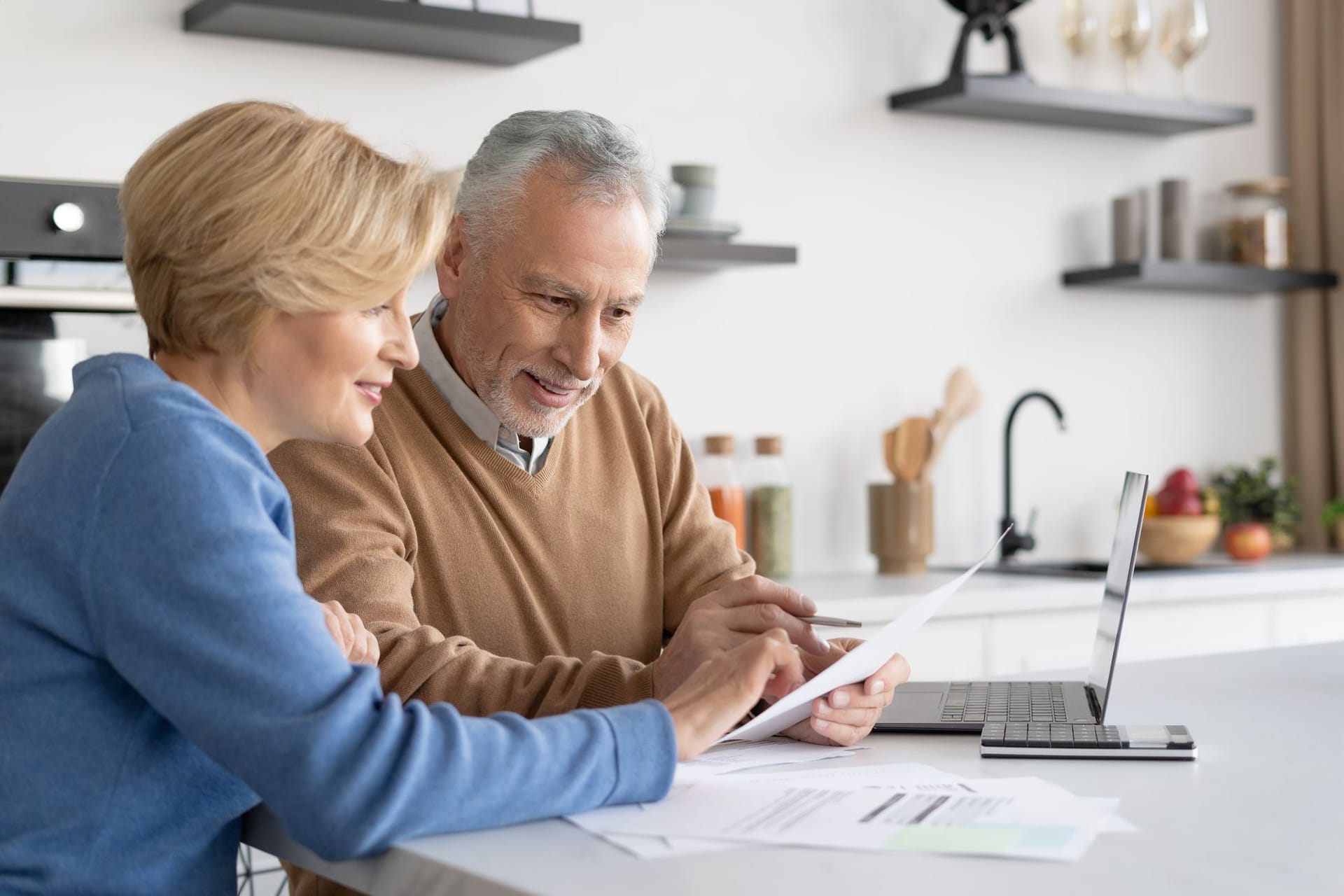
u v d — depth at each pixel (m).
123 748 1.02
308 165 1.07
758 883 0.86
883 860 0.90
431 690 1.38
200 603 0.95
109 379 1.05
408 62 2.90
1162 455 3.85
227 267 1.05
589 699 1.36
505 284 1.60
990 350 3.59
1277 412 4.04
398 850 0.94
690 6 3.20
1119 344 3.78
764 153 3.29
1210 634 3.28
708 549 1.87
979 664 2.97
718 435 3.14
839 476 3.38
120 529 0.97
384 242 1.08
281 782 0.93
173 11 2.68
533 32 2.77
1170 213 3.71
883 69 3.44
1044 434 3.67
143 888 1.02
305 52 2.80
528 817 0.99
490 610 1.69
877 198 3.43
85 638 1.00
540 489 1.74
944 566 3.51
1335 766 1.18
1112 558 1.46
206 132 1.08
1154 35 3.83
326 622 1.22
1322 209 3.96
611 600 1.78
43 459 1.02
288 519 1.07
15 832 1.01
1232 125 3.66
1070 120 3.59
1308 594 3.42
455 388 1.70
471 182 1.63
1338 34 3.90
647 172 1.61
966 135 3.55
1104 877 0.87
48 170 2.58
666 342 3.17
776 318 3.30
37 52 2.57
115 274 2.34
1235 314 3.96
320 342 1.09
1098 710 1.37
